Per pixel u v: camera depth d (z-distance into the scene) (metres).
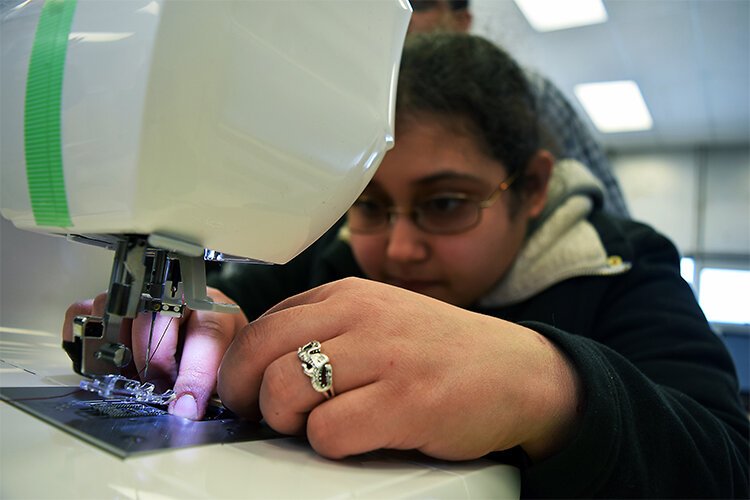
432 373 0.32
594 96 5.51
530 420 0.34
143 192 0.25
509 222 0.80
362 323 0.34
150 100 0.24
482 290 0.82
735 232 6.43
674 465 0.38
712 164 6.59
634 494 0.36
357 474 0.29
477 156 0.73
